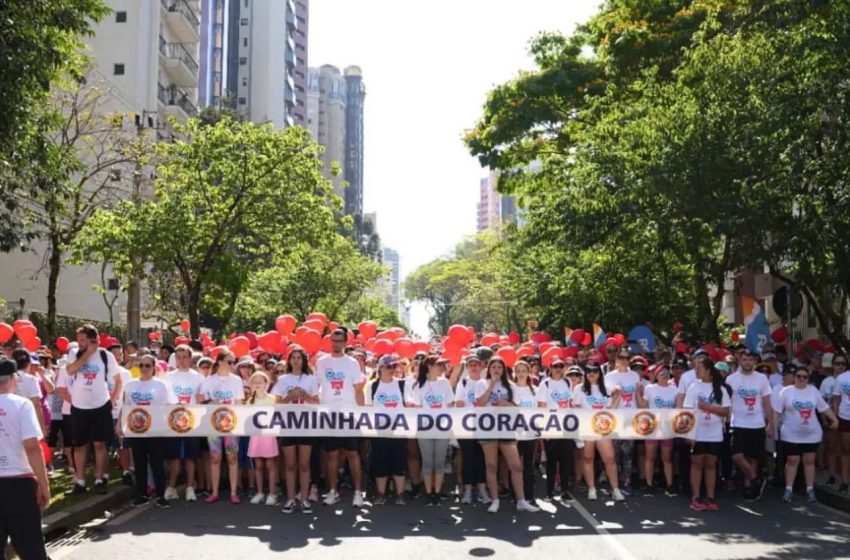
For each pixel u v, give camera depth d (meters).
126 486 11.78
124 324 35.59
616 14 24.25
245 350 15.23
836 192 13.45
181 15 48.88
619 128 17.69
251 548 8.91
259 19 98.81
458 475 12.17
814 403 11.82
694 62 15.71
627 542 9.26
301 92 138.25
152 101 45.97
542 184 26.98
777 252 14.00
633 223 17.36
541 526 10.12
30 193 14.46
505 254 48.19
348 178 196.50
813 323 25.58
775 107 13.86
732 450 12.09
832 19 13.44
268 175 21.33
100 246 20.34
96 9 12.25
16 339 17.59
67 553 8.59
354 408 11.27
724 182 14.45
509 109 26.28
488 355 12.45
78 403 11.08
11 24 10.62
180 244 20.52
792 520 10.55
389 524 10.21
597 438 11.73
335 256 47.47
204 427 11.20
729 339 29.22
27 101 11.11
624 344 16.67
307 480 11.09
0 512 6.14
